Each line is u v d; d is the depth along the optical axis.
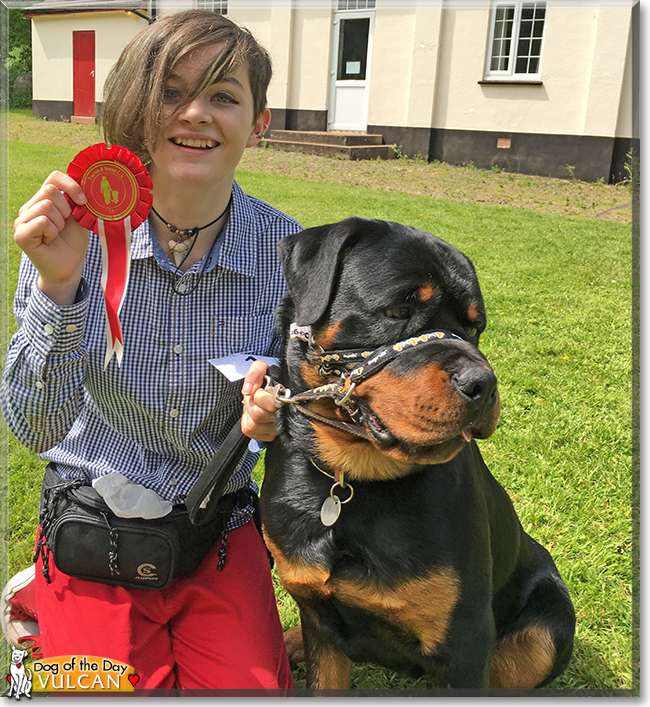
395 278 1.87
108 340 1.94
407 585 1.94
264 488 2.20
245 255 2.27
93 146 1.79
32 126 14.23
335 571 2.02
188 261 2.25
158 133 2.05
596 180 12.48
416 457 1.81
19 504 3.21
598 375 4.93
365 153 13.79
